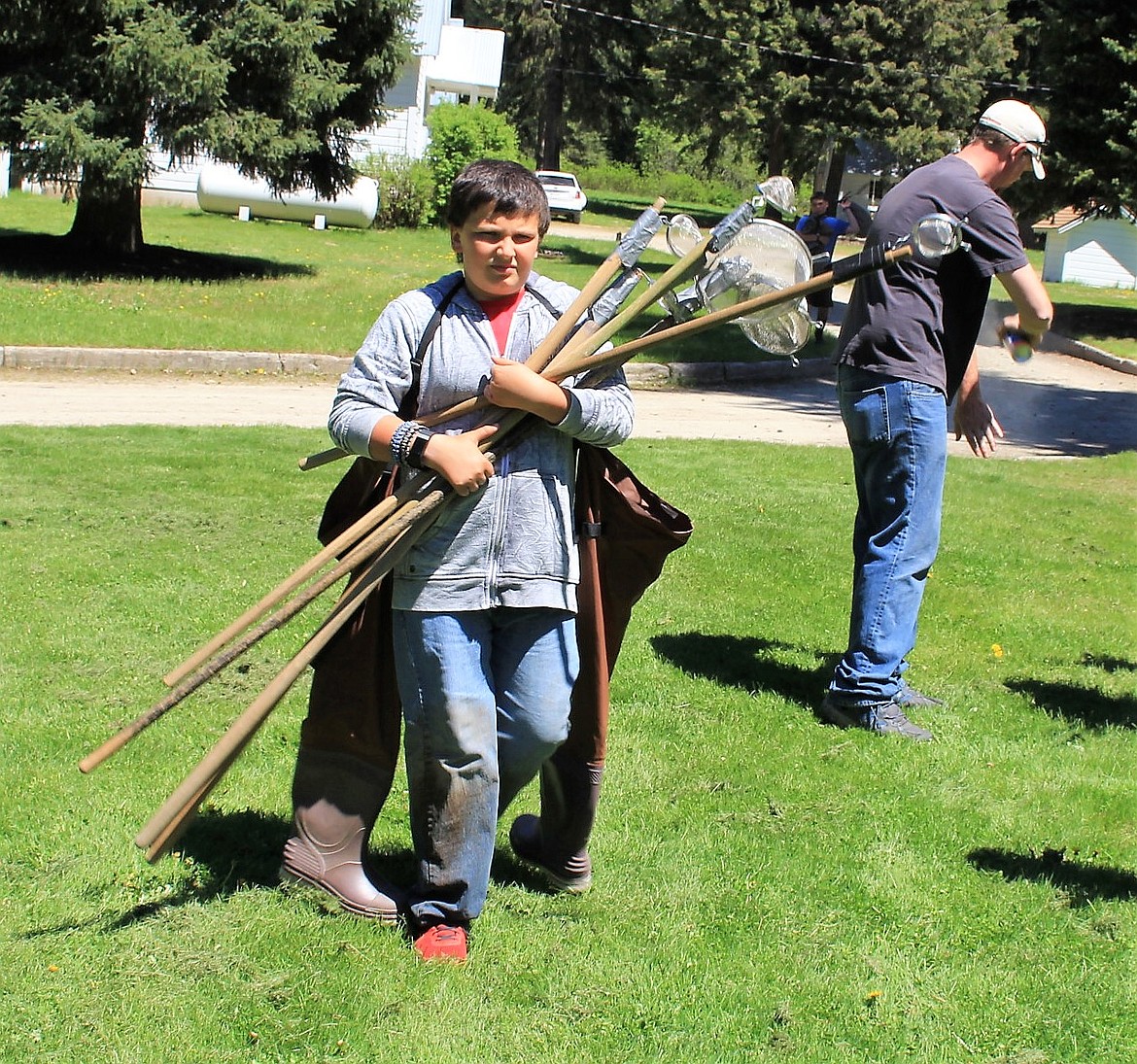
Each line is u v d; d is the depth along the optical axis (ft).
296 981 10.18
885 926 11.68
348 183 74.43
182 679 9.89
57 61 60.54
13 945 10.46
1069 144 82.79
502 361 9.82
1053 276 126.72
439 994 10.12
